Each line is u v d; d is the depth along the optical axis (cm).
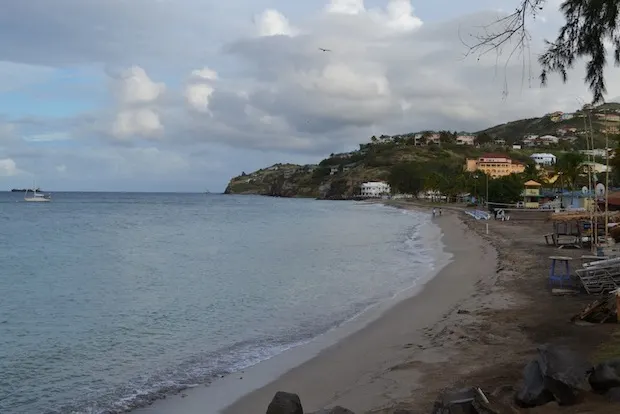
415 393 868
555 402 673
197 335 1477
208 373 1132
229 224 7350
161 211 11981
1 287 2392
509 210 8181
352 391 938
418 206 13362
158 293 2191
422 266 2803
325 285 2291
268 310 1797
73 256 3669
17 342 1435
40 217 9188
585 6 756
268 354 1261
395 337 1326
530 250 3080
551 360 698
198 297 2077
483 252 3178
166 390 1036
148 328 1577
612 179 7169
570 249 3052
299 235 5331
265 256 3512
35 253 3878
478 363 1002
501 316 1403
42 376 1143
